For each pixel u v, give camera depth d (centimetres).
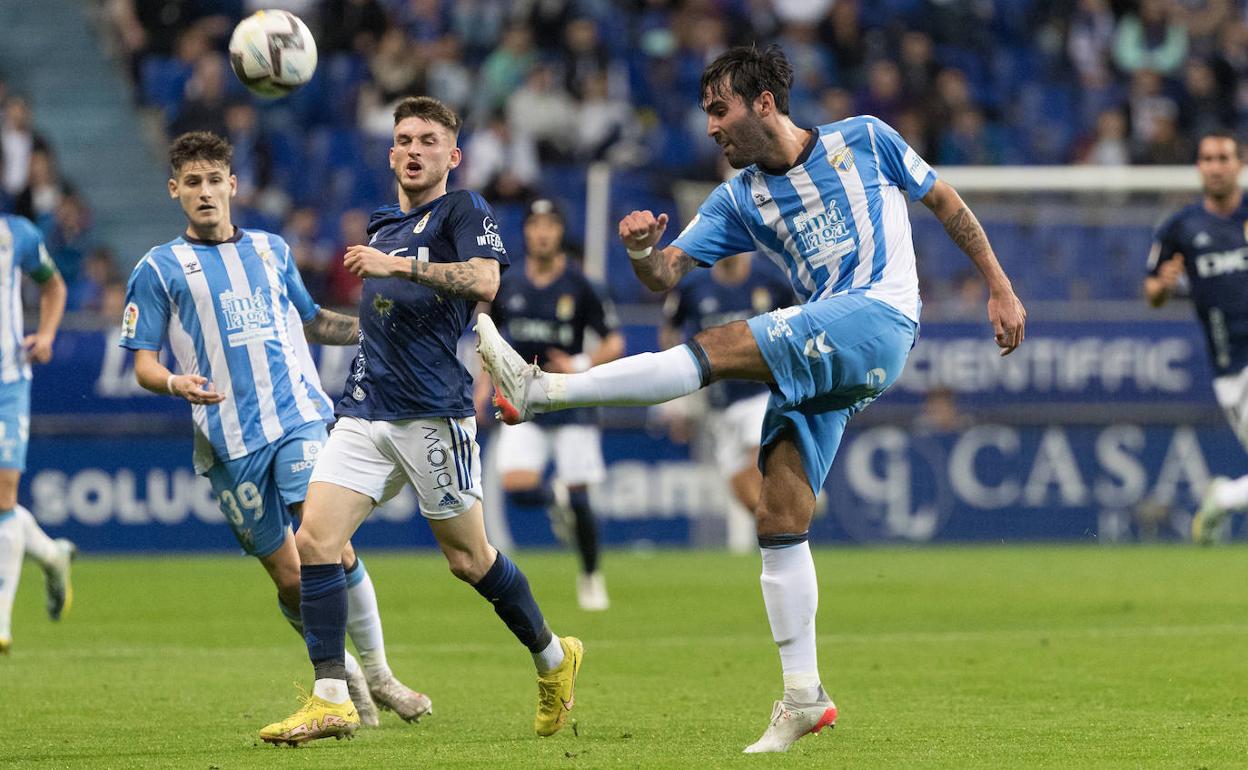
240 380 2330
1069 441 6209
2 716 2336
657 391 1905
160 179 7356
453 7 7650
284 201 6806
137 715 2348
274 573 2392
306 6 7481
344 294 6241
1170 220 4038
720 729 2183
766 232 2034
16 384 3058
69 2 7888
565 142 7188
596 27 7631
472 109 7275
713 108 1997
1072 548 5981
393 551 5950
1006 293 2052
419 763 1873
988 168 6862
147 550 5756
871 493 6122
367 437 2078
